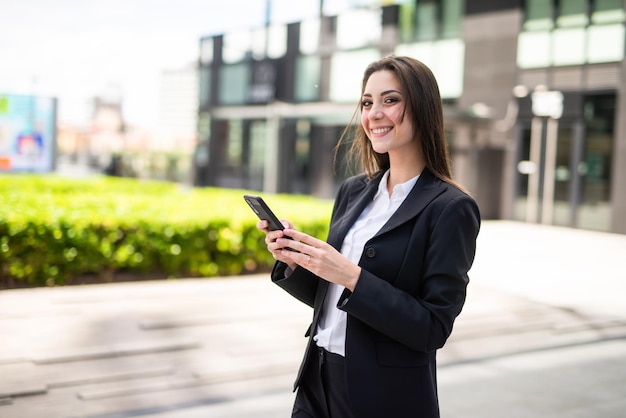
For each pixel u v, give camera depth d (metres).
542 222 14.02
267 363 4.45
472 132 14.45
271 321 5.54
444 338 1.57
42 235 6.46
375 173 1.91
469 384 4.22
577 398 4.02
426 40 15.53
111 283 6.87
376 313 1.51
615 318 6.19
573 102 13.26
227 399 3.78
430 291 1.56
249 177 19.88
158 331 5.09
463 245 1.58
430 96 1.68
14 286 6.42
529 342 5.29
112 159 27.73
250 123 19.83
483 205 14.67
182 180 25.16
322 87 17.56
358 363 1.60
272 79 18.75
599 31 12.78
